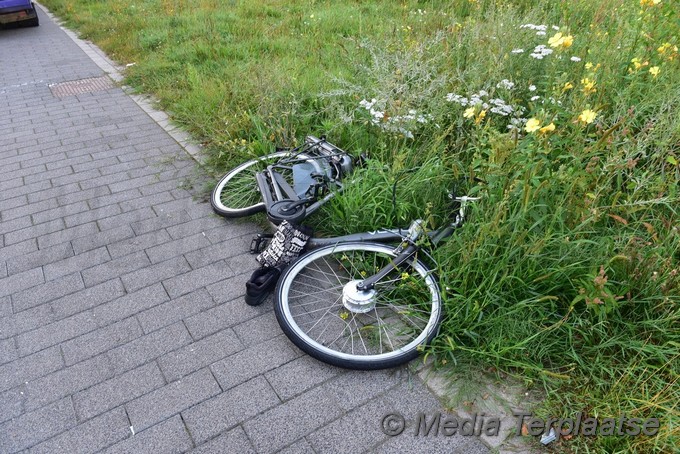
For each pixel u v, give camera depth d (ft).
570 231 8.70
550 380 7.81
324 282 10.14
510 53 14.58
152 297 9.98
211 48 24.86
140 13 35.78
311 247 10.11
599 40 14.98
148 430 7.45
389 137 13.24
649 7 15.33
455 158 11.91
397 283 9.55
